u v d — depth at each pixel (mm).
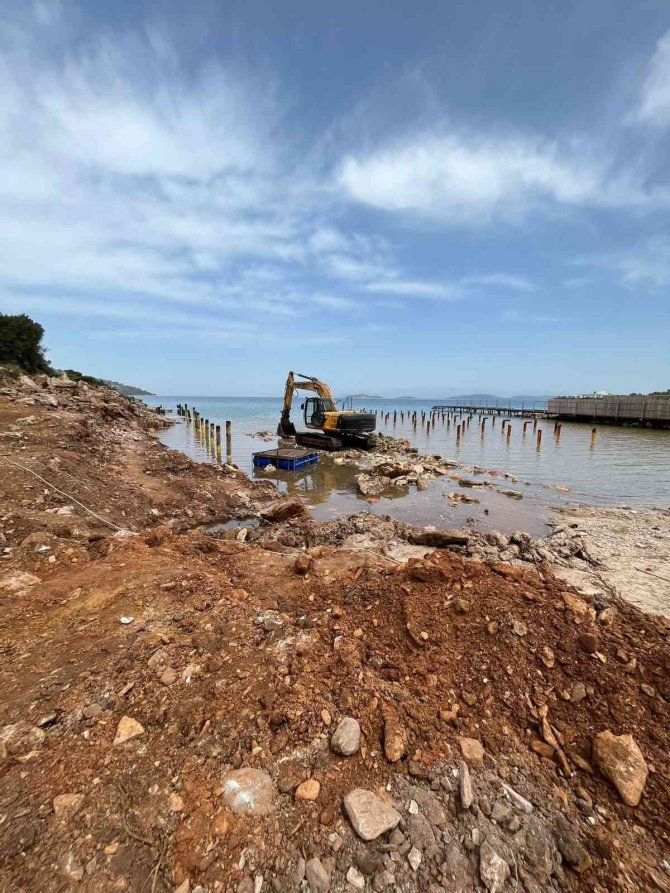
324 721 2812
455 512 11711
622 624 3750
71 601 4422
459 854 2135
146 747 2578
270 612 4320
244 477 14453
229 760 2521
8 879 1838
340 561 6398
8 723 2740
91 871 1888
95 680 3148
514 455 23094
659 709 2953
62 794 2234
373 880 1995
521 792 2504
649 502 13211
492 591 4125
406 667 3447
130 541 6375
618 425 41906
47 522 6766
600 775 2611
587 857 2152
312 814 2244
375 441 25688
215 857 2000
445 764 2611
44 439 11812
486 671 3330
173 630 3848
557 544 8906
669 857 2195
